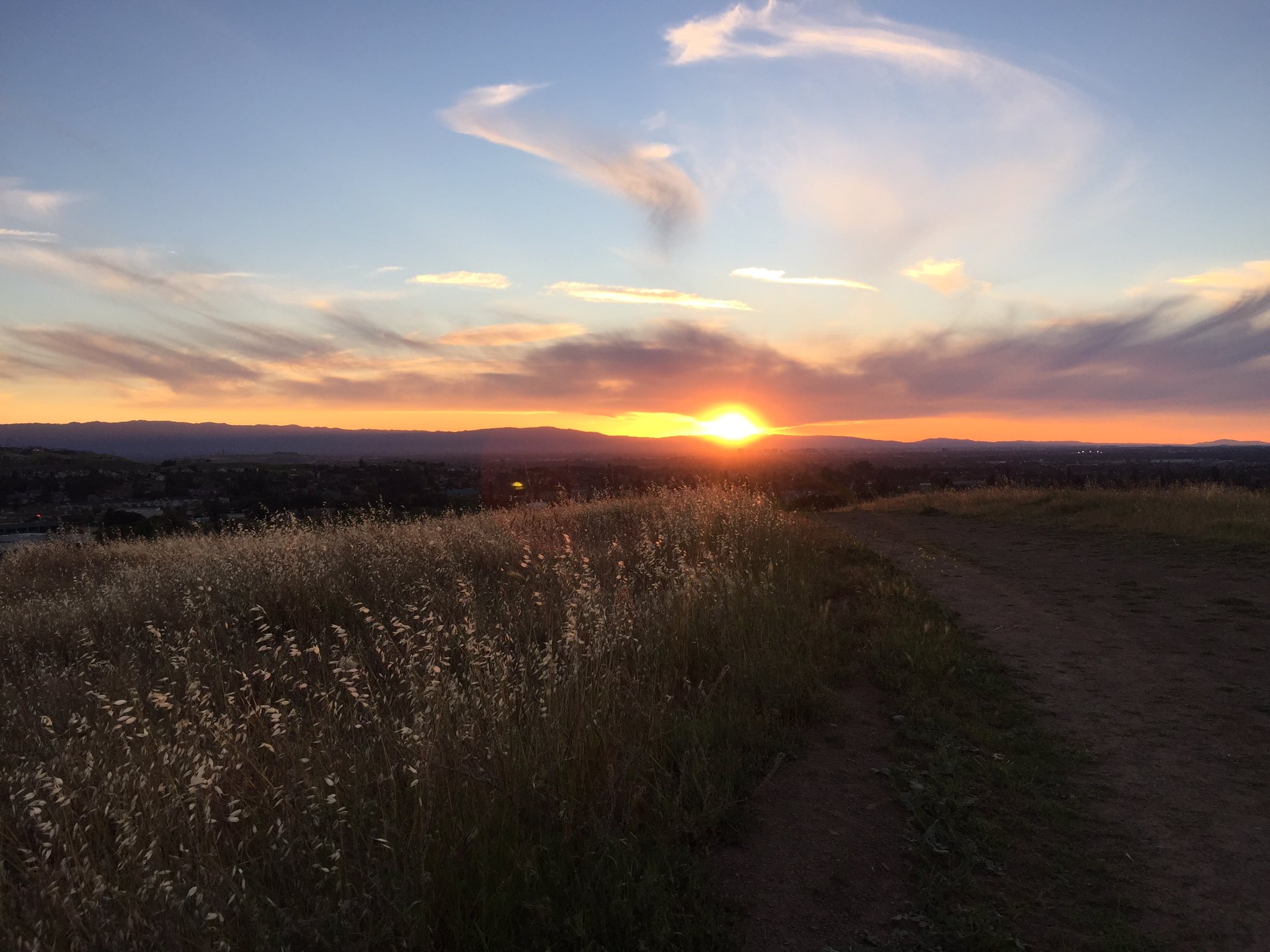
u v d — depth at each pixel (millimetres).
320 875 3195
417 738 3926
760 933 3162
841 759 4797
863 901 3373
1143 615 8328
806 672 5965
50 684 5984
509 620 6797
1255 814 4043
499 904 3020
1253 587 9406
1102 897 3373
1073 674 6402
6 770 4309
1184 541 13070
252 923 2883
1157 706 5633
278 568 8594
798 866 3639
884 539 15773
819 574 10016
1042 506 19250
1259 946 3018
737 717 5035
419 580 8219
